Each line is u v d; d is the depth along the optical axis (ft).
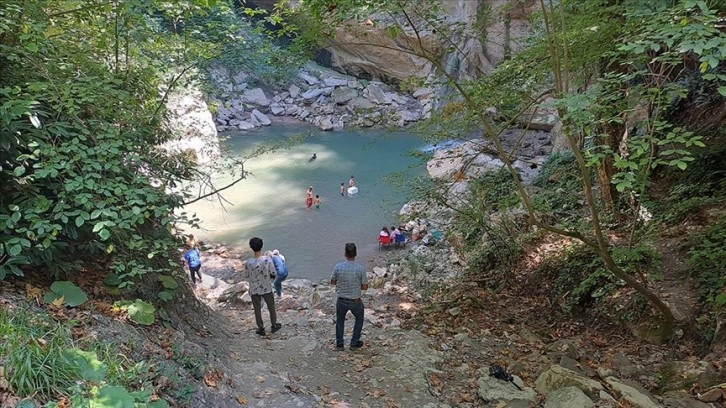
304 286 36.40
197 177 19.90
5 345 9.16
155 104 20.47
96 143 13.80
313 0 16.31
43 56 15.11
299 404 13.76
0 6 13.15
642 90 14.03
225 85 83.61
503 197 28.09
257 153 25.35
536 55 21.15
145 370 11.14
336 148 79.71
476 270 31.89
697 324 18.84
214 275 39.81
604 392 14.21
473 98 22.38
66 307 12.64
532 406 14.49
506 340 21.17
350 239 47.11
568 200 33.73
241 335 21.62
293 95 102.73
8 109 11.62
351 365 17.84
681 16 11.69
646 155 15.47
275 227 49.75
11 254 11.19
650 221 26.18
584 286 23.39
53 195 14.12
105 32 19.12
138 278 15.80
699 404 13.91
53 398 8.80
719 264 20.30
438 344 20.06
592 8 18.28
